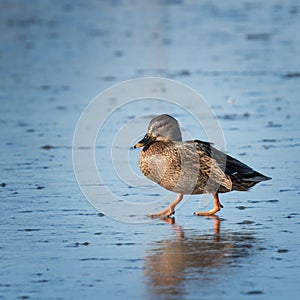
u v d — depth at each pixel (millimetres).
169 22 34594
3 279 8289
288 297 7637
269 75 22844
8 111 19062
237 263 8641
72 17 35781
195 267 8547
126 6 39750
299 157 13984
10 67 25250
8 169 13602
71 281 8195
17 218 10633
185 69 24031
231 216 10656
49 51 27922
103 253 9102
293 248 9148
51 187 12352
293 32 31156
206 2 40938
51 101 20156
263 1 41125
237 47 28078
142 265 8648
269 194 11680
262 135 15891
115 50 27969
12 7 38469
